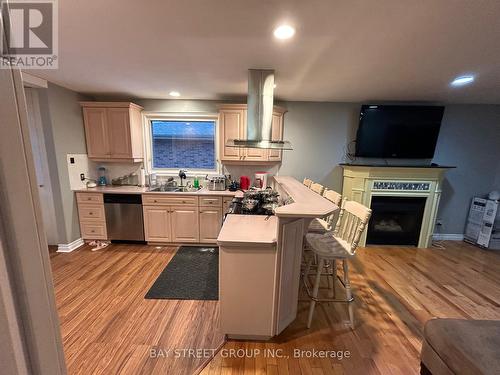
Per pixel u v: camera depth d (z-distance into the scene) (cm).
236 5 129
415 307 220
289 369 154
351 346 174
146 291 235
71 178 324
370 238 372
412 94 315
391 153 362
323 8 131
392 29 153
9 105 37
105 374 148
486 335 121
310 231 231
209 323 193
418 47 178
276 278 163
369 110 351
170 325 190
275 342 176
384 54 191
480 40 165
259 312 170
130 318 197
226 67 226
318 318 203
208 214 339
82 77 264
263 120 240
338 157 383
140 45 180
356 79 256
